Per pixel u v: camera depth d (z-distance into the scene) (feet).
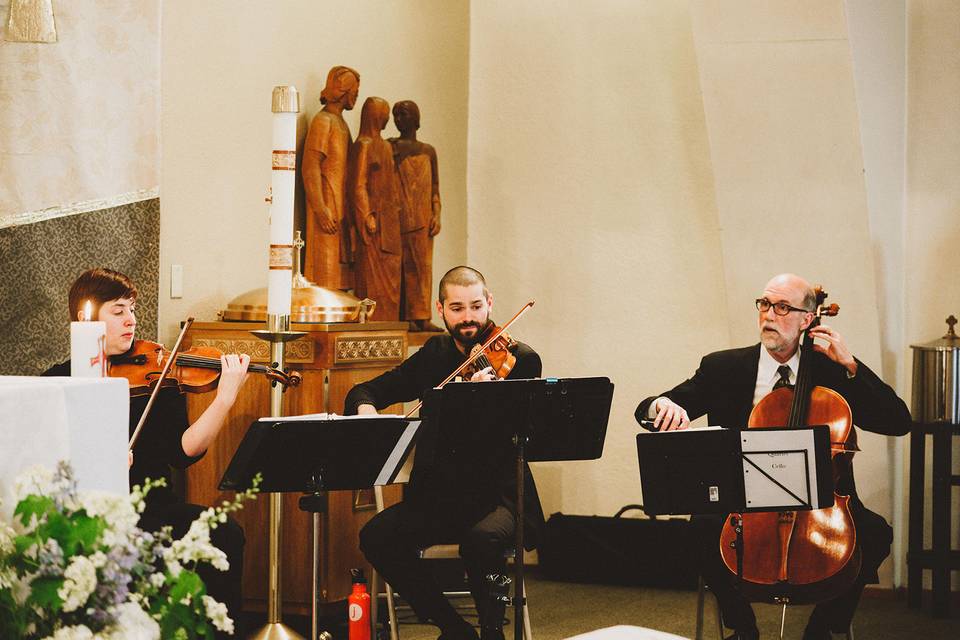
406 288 17.75
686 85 18.49
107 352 11.83
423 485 12.71
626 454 18.71
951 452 16.46
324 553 14.47
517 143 19.15
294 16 16.43
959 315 17.19
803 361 12.84
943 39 17.20
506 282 19.16
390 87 18.22
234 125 15.58
